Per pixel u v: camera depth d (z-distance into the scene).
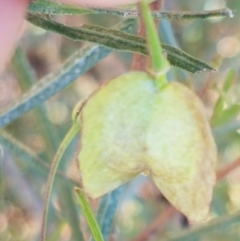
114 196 0.14
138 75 0.10
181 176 0.10
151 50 0.10
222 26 0.28
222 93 0.15
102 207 0.14
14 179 0.23
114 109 0.10
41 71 0.31
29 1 0.11
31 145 0.27
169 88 0.10
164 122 0.10
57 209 0.19
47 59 0.29
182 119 0.10
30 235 0.26
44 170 0.16
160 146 0.10
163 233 0.18
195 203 0.10
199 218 0.10
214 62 0.16
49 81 0.14
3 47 0.11
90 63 0.13
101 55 0.13
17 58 0.16
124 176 0.10
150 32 0.10
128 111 0.10
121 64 0.27
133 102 0.10
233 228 0.20
